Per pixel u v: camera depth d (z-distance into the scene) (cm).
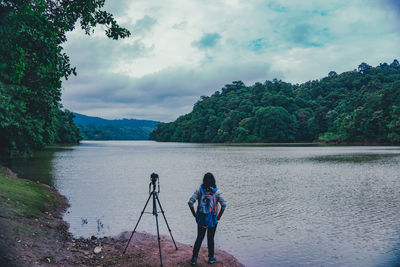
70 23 881
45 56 691
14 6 639
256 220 919
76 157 3816
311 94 16438
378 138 8656
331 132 10731
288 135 12100
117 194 1346
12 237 595
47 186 1417
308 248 681
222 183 1653
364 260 611
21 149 2667
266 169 2353
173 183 1680
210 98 18300
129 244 682
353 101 11019
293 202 1165
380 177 1831
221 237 760
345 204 1130
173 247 663
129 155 4478
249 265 589
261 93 15925
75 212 1012
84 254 604
